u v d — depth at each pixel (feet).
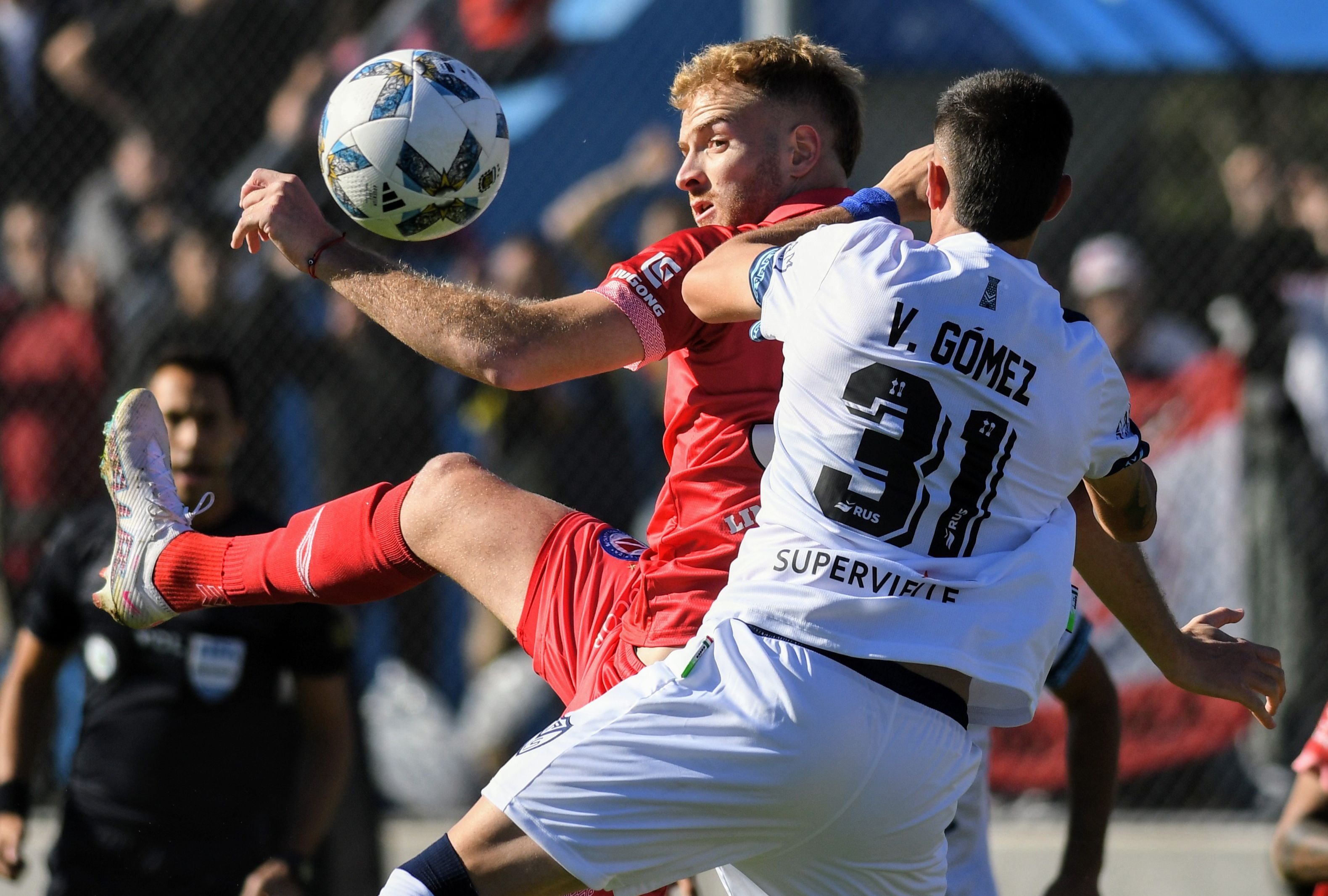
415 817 61.67
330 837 47.34
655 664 27.48
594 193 69.21
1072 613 32.68
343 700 44.39
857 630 25.90
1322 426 64.75
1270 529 63.82
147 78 71.26
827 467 26.43
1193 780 62.34
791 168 32.07
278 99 71.26
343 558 32.37
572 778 26.17
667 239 30.86
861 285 26.58
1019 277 27.02
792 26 64.44
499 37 70.54
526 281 68.44
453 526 32.48
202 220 69.56
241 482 67.46
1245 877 59.82
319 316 68.54
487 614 66.54
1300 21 67.00
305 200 30.50
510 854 26.25
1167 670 32.04
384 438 67.92
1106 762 38.63
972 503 26.37
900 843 26.78
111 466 34.73
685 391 30.96
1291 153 69.10
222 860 43.21
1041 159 27.66
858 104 33.35
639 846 26.18
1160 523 63.16
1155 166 69.46
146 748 43.01
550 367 28.60
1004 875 59.72
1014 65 67.41
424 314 28.68
